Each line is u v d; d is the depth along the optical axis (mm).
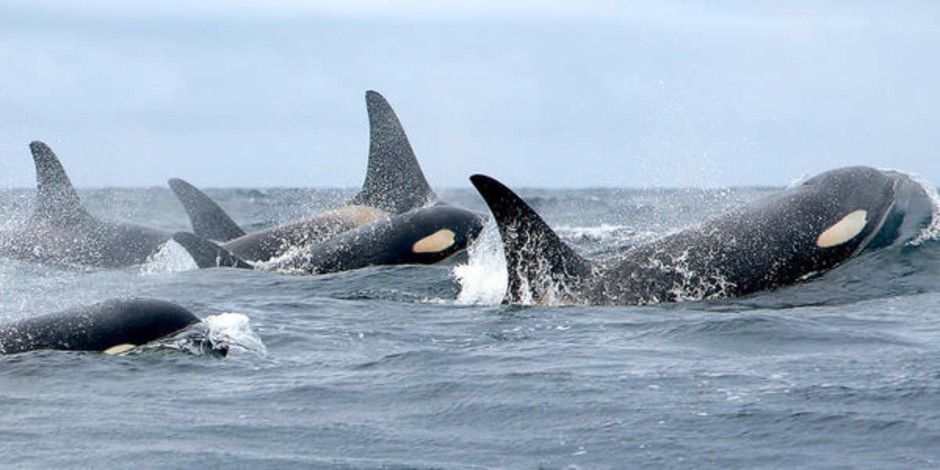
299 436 31609
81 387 37156
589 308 52219
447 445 30594
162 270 79812
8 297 60875
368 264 71812
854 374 36719
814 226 57344
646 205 191125
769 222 57250
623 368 38906
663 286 54500
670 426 31562
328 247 73625
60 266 80938
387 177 89375
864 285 54969
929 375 35938
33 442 31109
